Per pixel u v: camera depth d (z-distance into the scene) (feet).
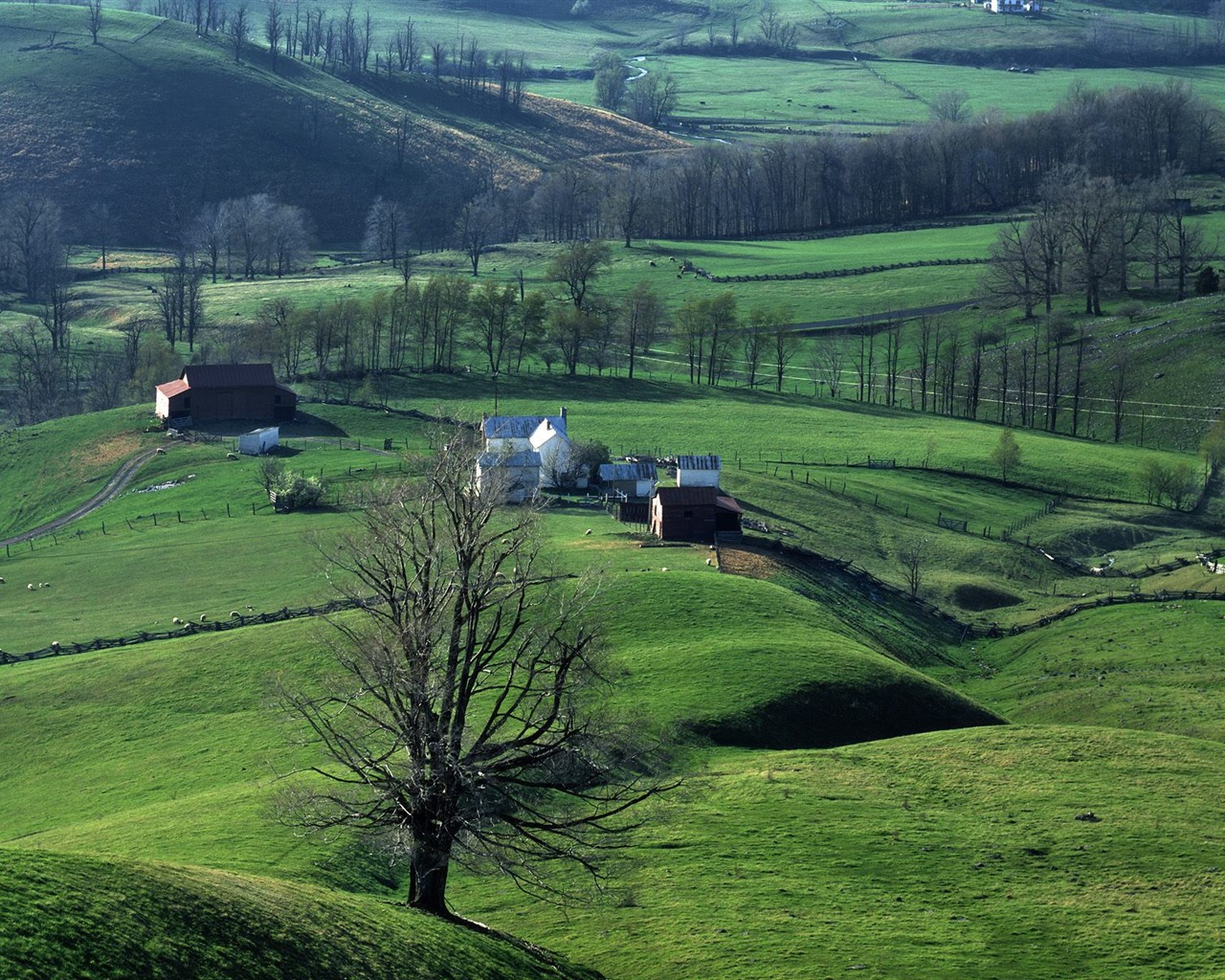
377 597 288.92
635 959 286.25
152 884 225.56
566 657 288.30
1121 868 330.13
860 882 325.42
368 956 234.58
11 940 190.49
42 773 426.51
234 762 412.57
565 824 288.10
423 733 268.62
